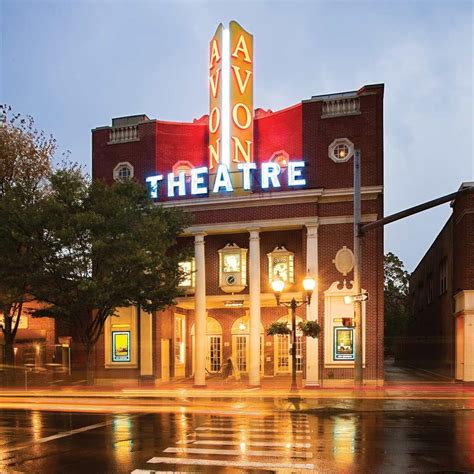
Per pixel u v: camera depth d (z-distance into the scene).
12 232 24.00
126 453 12.41
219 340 34.09
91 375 27.34
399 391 24.86
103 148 33.84
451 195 18.66
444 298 37.19
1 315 34.16
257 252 29.81
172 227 27.95
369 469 10.75
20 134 31.47
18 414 19.41
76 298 24.97
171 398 24.14
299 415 18.41
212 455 12.06
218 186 30.56
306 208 29.31
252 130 32.53
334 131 30.25
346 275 28.94
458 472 10.54
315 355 28.27
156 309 27.84
